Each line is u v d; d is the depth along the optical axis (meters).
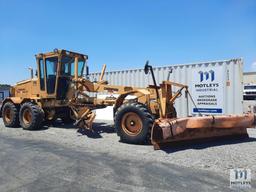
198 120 7.70
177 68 13.59
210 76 12.62
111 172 5.62
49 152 7.33
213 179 5.16
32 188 4.84
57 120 13.20
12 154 7.16
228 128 8.48
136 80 15.16
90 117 9.88
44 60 11.57
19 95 12.62
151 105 8.41
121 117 8.30
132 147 7.75
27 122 11.38
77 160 6.52
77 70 11.18
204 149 7.38
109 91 9.56
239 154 6.84
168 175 5.40
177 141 7.72
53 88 11.38
